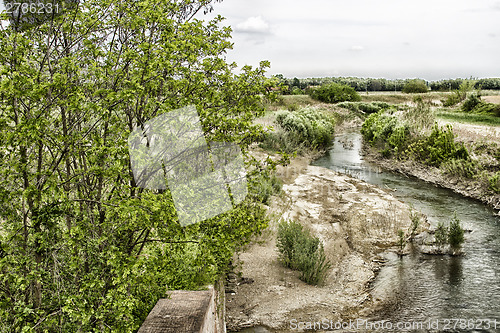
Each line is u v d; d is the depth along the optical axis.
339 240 9.49
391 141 19.47
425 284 7.48
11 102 3.04
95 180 3.75
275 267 7.86
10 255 3.09
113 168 3.21
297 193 13.04
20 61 3.02
